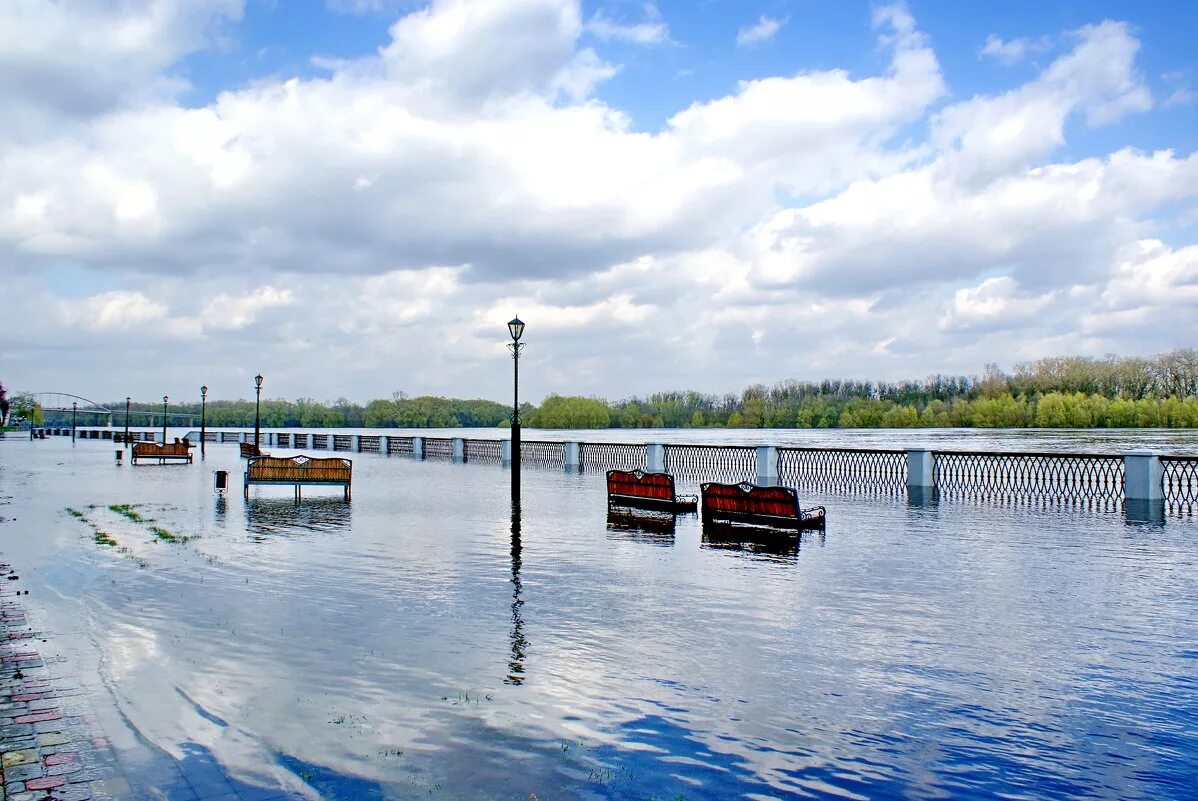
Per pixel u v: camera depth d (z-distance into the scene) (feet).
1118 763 15.70
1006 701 18.84
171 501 61.41
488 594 29.45
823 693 19.34
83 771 15.06
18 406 428.15
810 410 390.83
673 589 30.25
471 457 126.41
